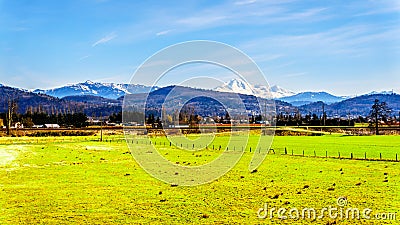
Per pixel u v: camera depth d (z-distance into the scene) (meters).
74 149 83.56
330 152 75.12
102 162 59.41
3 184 40.16
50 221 25.84
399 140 105.75
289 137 119.00
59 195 34.22
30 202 31.47
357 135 131.62
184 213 27.66
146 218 26.50
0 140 110.06
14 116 188.38
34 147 88.38
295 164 55.72
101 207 29.69
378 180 40.19
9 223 25.41
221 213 27.55
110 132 146.75
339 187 36.59
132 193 34.91
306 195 33.09
